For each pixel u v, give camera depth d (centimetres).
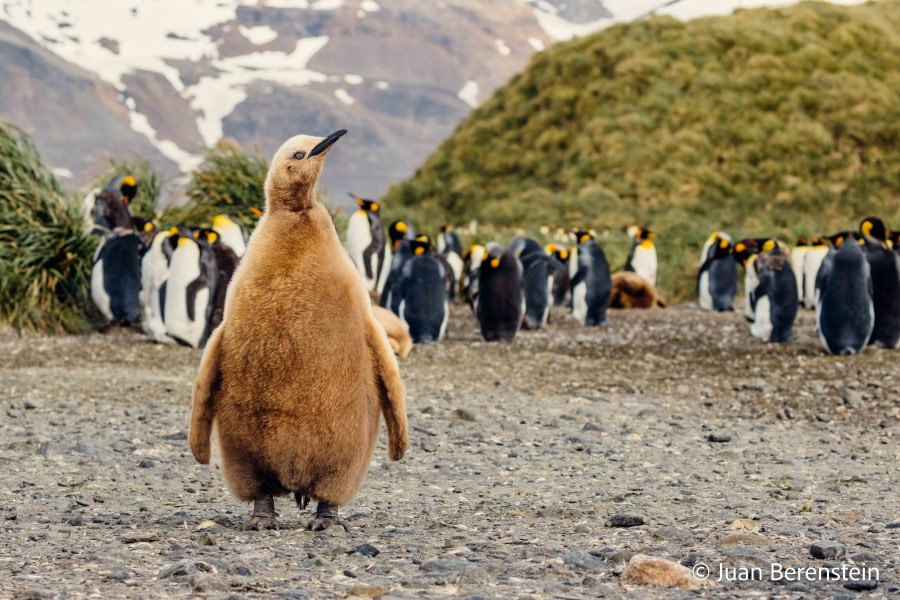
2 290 1405
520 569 420
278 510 581
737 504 592
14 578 390
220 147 1891
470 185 3631
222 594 368
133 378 1070
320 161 455
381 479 671
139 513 552
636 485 654
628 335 1569
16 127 1561
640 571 402
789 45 4100
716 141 3569
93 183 1848
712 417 951
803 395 1042
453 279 2011
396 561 435
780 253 1445
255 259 455
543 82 4103
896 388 1057
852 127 3625
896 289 1325
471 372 1171
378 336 476
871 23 4312
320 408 450
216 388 461
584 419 909
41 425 820
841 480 670
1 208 1491
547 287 1683
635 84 3859
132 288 1440
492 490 639
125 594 365
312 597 368
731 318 1817
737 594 385
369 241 1825
